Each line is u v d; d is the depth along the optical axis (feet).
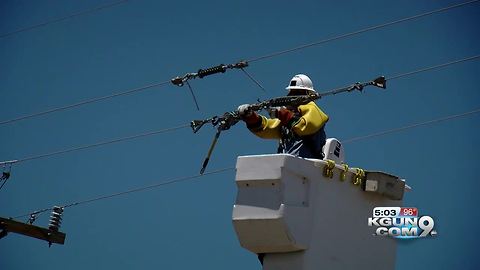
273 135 49.44
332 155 48.34
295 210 44.24
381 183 48.32
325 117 48.44
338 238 46.65
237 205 44.55
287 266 45.09
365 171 48.37
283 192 43.80
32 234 65.26
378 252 48.52
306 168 45.16
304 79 50.31
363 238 48.01
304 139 48.03
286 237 43.98
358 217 47.93
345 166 47.19
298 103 48.65
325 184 46.32
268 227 43.93
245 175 44.45
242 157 44.78
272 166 43.98
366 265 47.80
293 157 44.45
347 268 46.91
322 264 45.65
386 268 48.83
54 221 66.54
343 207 47.16
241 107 49.24
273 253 45.55
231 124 49.67
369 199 48.65
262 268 45.83
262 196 44.09
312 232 45.21
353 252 47.29
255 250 45.60
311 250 45.14
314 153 48.19
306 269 44.78
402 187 49.42
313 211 45.37
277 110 48.14
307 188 45.37
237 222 44.50
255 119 49.16
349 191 47.65
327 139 48.80
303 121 47.62
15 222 64.69
